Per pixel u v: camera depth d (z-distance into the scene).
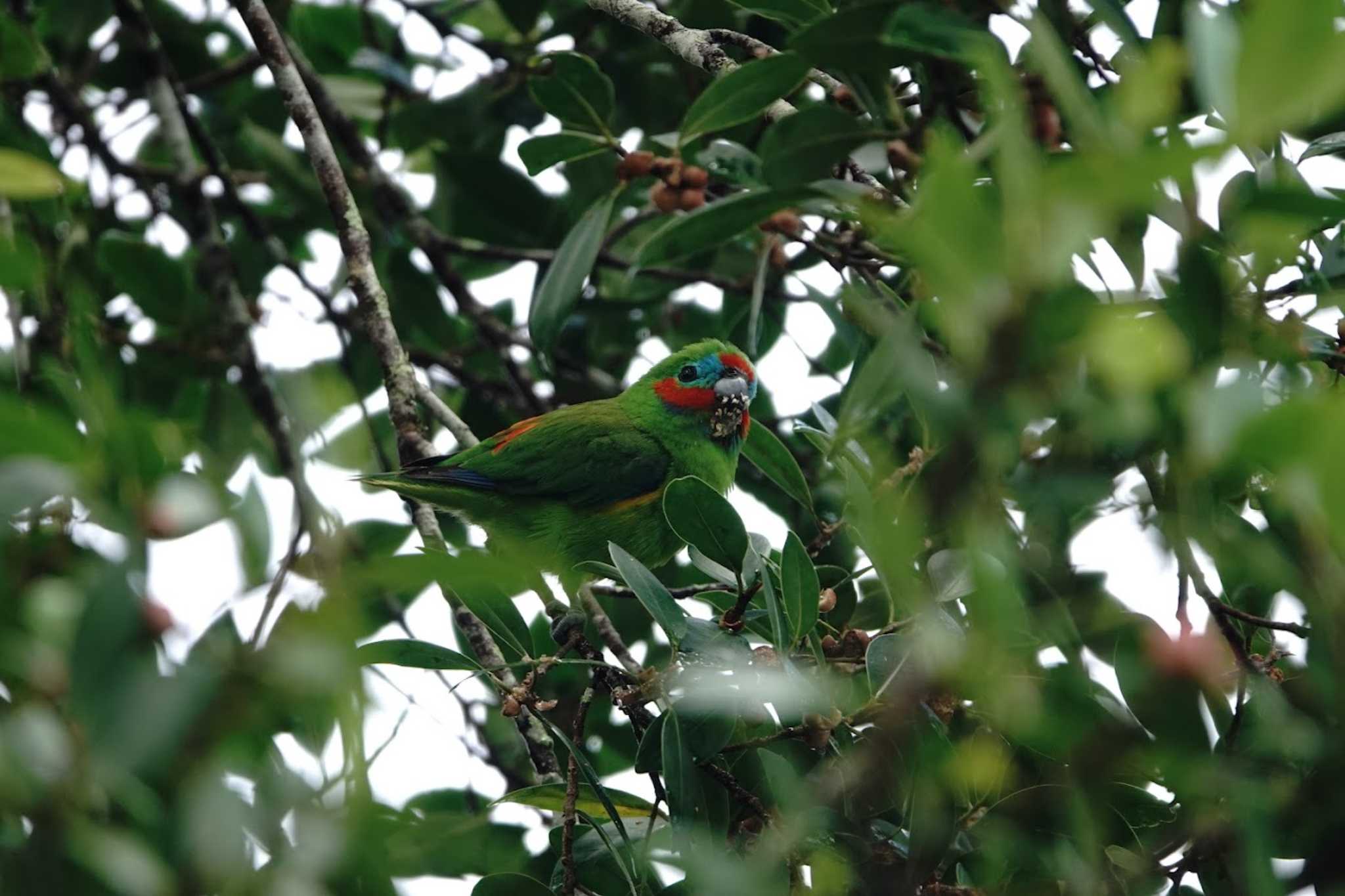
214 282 11.73
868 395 4.30
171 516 3.22
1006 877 5.77
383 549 11.59
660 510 11.32
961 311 2.69
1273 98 2.35
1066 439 4.51
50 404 7.44
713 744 6.29
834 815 5.73
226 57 14.18
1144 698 4.71
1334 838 4.05
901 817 6.27
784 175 5.63
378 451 11.35
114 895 3.13
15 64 10.46
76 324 3.98
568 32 12.14
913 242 2.70
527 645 6.92
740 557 6.70
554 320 8.21
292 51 12.12
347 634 3.01
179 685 2.99
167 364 11.95
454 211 12.65
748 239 11.28
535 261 11.89
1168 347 2.79
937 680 3.52
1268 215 3.17
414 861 4.34
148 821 3.14
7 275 3.32
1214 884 5.70
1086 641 5.70
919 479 5.55
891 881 5.44
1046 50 2.91
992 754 5.14
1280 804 4.03
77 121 11.55
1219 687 4.88
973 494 3.20
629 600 11.34
